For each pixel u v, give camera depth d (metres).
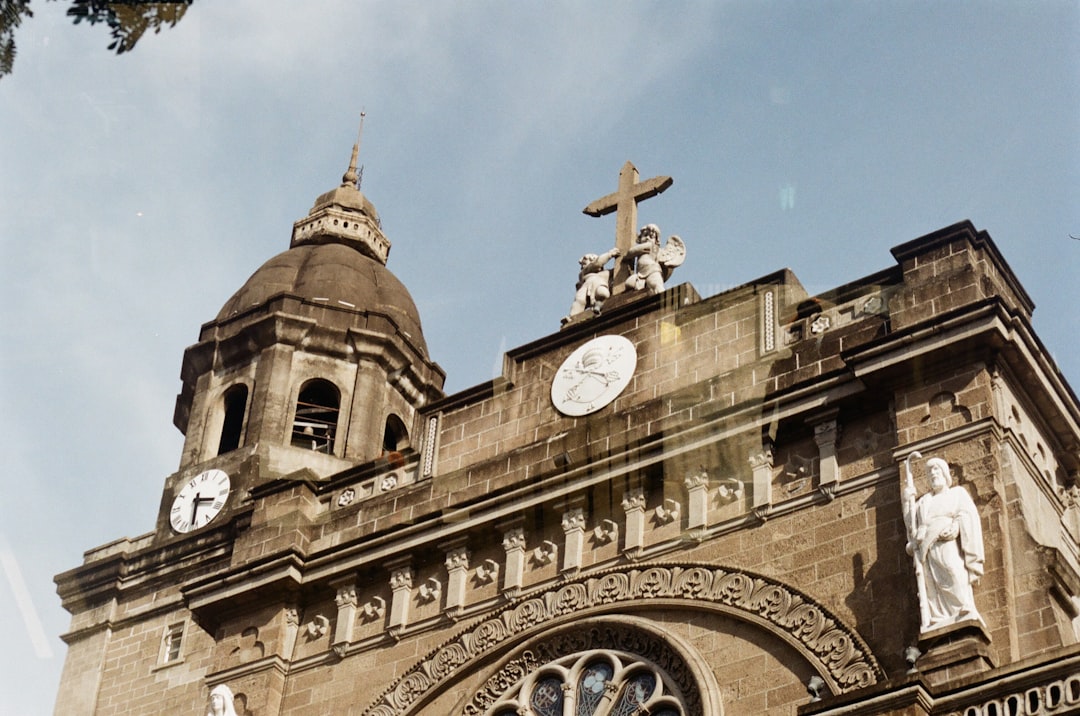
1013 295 31.06
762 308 32.31
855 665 27.19
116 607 41.12
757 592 28.94
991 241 30.88
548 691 30.19
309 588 33.75
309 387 44.72
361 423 43.78
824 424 30.06
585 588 30.70
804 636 28.00
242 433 43.34
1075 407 30.64
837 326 31.34
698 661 28.66
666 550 30.39
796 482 29.86
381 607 32.91
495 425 34.06
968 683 24.56
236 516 40.81
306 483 35.25
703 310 33.00
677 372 32.50
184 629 39.81
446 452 34.31
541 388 33.94
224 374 45.03
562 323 35.22
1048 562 26.98
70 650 40.81
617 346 33.53
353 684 32.09
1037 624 26.44
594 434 32.44
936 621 26.34
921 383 29.42
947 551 26.84
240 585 33.97
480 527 32.38
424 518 33.03
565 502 31.78
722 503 30.41
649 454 31.39
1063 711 23.70
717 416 31.14
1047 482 29.52
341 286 46.22
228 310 46.38
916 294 30.50
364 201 50.41
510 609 31.30
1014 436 28.70
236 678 33.09
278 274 46.81
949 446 28.52
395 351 45.16
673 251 35.56
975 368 29.06
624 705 29.22
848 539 28.69
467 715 30.52
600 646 30.12
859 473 29.33
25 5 16.36
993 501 27.56
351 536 34.12
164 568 41.09
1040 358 29.67
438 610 32.12
